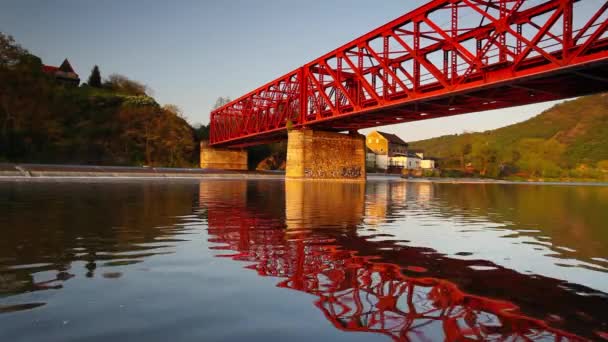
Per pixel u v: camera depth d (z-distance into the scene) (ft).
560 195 98.27
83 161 241.14
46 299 13.24
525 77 80.94
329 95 159.12
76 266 17.85
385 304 13.42
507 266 19.69
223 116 278.67
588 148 442.91
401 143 383.86
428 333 10.97
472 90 94.12
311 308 12.85
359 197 72.23
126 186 95.40
